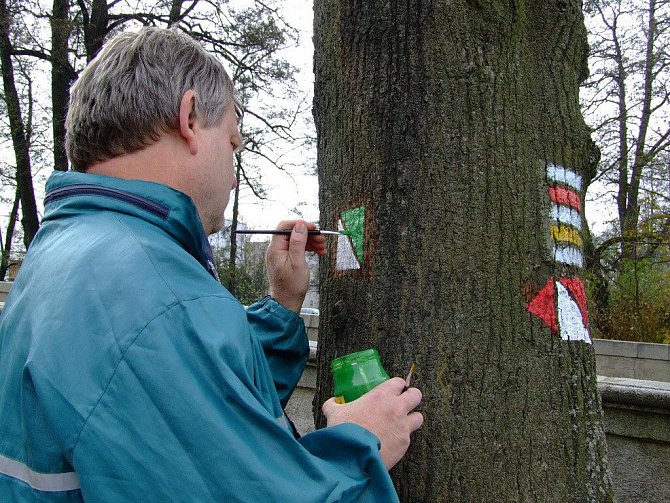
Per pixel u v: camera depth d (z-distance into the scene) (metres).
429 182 1.55
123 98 1.08
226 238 16.94
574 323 1.57
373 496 0.98
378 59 1.64
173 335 0.87
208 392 0.86
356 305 1.63
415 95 1.58
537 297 1.52
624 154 14.53
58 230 1.07
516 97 1.58
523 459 1.45
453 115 1.55
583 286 1.63
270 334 1.58
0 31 11.37
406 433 1.17
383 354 1.55
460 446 1.45
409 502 1.46
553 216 1.57
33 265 1.06
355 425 1.05
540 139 1.59
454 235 1.52
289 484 0.86
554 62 1.66
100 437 0.81
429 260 1.53
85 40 12.27
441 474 1.45
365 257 1.62
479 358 1.48
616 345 7.44
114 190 1.05
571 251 1.60
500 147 1.55
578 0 1.75
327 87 1.80
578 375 1.56
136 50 1.11
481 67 1.56
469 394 1.47
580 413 1.54
